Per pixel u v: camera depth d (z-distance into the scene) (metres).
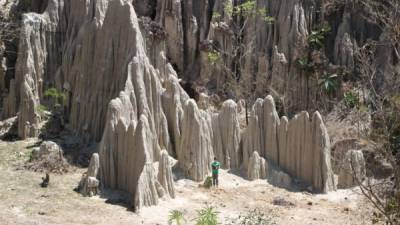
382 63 43.38
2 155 36.97
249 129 38.22
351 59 45.25
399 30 25.25
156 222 29.30
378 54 43.88
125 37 39.00
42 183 33.03
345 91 43.94
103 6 41.59
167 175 32.84
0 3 49.53
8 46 46.53
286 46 46.69
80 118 40.56
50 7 43.72
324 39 46.91
